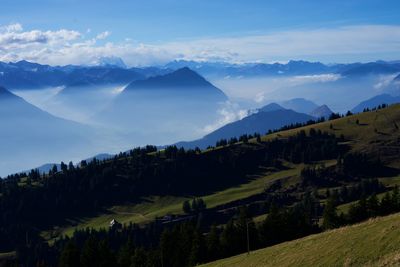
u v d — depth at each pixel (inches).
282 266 2396.7
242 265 2876.5
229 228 4653.1
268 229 4682.6
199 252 4414.4
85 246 4658.0
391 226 2151.8
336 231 2571.4
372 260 1923.0
